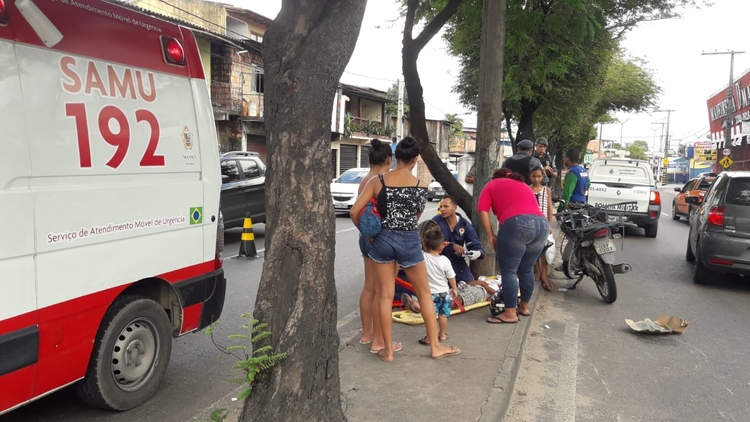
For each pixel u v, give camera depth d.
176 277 4.23
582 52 12.10
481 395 3.82
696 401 4.20
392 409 3.58
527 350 5.26
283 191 2.64
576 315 6.52
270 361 2.55
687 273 9.22
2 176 2.99
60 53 3.31
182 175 4.26
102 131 3.56
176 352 5.13
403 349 4.75
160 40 4.05
